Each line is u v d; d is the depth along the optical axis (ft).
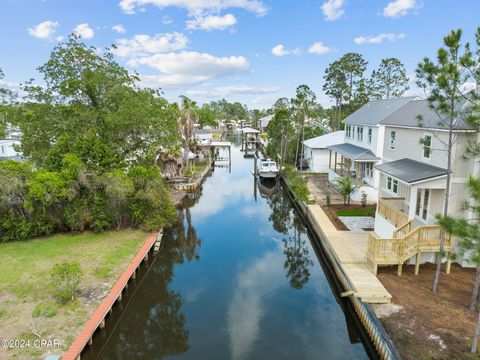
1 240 54.29
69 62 65.26
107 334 35.47
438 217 29.45
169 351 32.96
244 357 31.53
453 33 29.96
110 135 68.74
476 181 26.14
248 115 504.43
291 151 135.85
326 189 90.53
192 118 118.21
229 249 60.59
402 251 39.40
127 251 51.03
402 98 76.79
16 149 70.28
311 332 35.65
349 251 46.83
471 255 28.09
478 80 30.76
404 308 33.27
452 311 32.37
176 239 65.51
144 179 61.21
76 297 37.14
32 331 30.58
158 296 44.37
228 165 163.63
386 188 59.93
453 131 39.09
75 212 56.85
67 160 56.24
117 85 67.92
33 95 64.90
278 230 71.72
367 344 32.68
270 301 42.16
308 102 121.39
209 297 43.42
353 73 167.63
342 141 113.50
